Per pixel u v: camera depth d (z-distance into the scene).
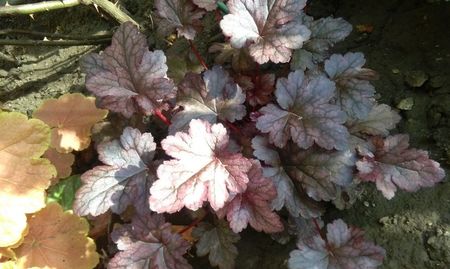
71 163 0.38
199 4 0.35
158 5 0.36
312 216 0.31
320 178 0.31
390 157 0.32
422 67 0.39
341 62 0.35
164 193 0.28
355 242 0.30
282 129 0.31
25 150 0.34
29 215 0.34
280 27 0.33
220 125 0.31
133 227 0.31
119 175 0.32
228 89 0.34
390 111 0.34
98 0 0.42
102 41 0.46
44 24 0.52
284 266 0.34
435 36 0.40
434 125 0.37
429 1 0.42
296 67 0.36
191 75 0.35
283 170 0.32
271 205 0.31
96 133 0.38
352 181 0.32
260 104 0.36
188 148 0.30
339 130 0.30
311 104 0.31
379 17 0.43
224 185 0.29
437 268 0.32
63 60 0.49
